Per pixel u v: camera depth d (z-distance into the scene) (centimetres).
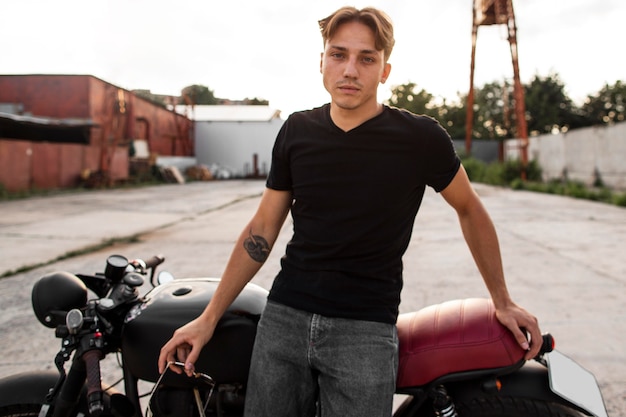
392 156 149
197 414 164
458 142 4275
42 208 1420
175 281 184
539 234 894
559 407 152
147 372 163
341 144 150
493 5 2708
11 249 777
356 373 147
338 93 148
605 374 324
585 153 2477
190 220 1159
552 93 5191
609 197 1608
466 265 641
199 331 153
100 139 2738
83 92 2727
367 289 151
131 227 1030
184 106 4044
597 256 692
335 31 150
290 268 158
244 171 4131
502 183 2489
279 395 154
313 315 151
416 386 157
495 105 5803
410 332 164
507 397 154
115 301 165
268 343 155
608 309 454
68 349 157
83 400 173
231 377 163
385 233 151
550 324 417
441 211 1263
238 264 163
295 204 160
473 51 3094
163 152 3631
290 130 160
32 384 182
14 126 2505
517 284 545
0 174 1888
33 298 164
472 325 159
